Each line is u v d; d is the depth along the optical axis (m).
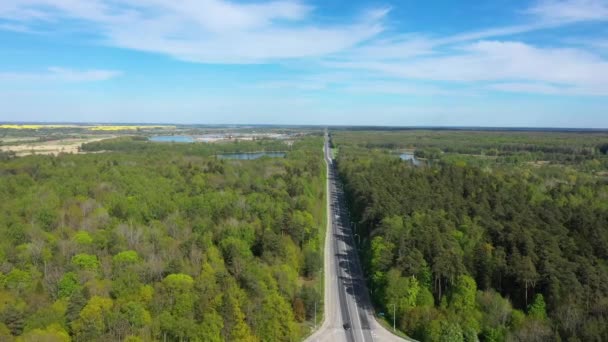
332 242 192.25
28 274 120.75
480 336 117.06
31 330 96.00
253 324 110.75
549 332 108.50
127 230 152.75
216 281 120.56
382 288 136.12
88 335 97.19
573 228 153.38
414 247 139.25
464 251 139.25
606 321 105.88
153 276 124.69
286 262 147.12
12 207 173.38
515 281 123.88
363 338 120.69
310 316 129.75
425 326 119.25
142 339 98.31
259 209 186.38
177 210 185.50
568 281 116.81
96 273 124.31
